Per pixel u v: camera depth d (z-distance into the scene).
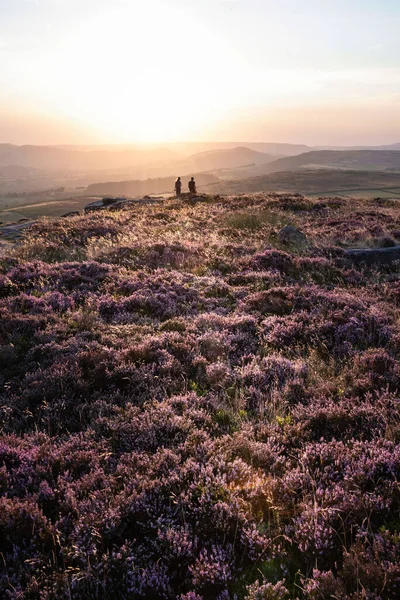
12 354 7.44
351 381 6.64
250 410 6.09
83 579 3.34
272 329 8.87
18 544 3.77
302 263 13.83
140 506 4.07
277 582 3.21
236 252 15.80
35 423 5.69
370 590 3.14
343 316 9.09
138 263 14.21
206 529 3.85
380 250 14.99
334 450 4.82
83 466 4.79
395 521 3.84
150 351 7.57
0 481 4.44
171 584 3.46
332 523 3.79
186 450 5.02
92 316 9.32
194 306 10.57
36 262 13.72
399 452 4.56
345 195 130.88
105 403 6.02
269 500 4.08
